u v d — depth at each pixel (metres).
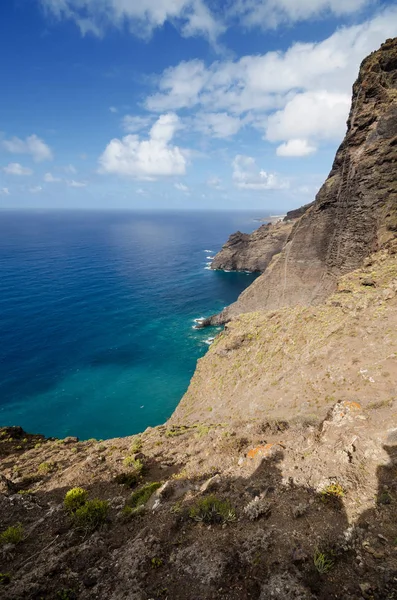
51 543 9.48
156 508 10.44
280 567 7.11
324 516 8.55
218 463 13.70
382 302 28.38
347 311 30.30
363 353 24.16
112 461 16.00
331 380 23.09
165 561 7.93
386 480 9.42
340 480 9.78
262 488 10.39
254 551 7.68
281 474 11.00
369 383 20.66
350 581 6.59
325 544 7.55
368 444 11.08
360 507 8.59
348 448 11.19
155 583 7.29
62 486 13.65
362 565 6.92
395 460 10.05
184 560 7.82
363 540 7.54
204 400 35.69
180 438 19.58
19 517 11.24
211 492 10.78
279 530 8.23
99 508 10.28
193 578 7.26
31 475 15.30
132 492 12.59
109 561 8.27
